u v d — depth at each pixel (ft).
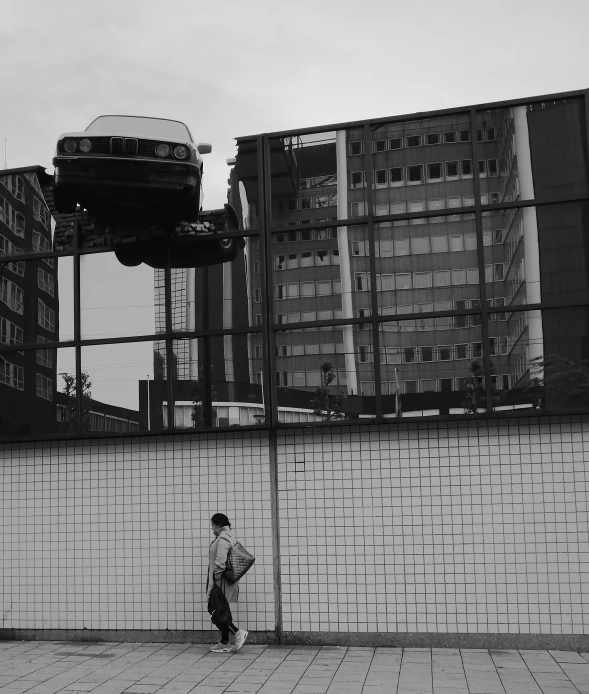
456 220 36.04
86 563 37.86
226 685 28.04
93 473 38.42
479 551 33.94
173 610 36.65
